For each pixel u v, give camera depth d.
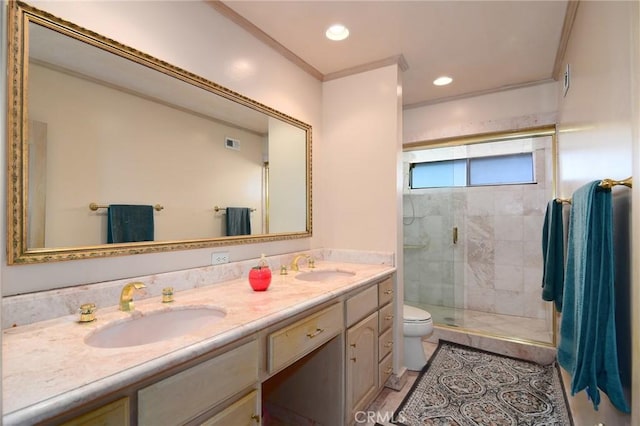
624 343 0.96
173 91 1.47
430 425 1.73
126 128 1.29
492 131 2.77
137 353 0.80
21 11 1.00
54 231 1.08
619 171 1.00
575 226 1.20
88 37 1.16
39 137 1.05
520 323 3.07
